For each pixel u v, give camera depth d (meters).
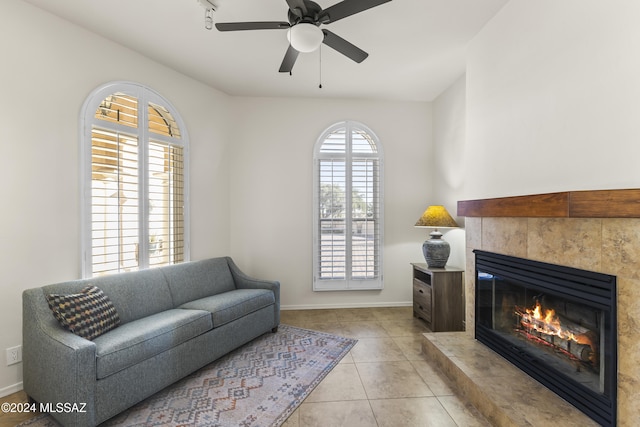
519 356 2.18
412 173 4.32
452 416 1.94
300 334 3.32
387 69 3.36
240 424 1.89
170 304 2.86
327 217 4.22
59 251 2.43
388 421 1.90
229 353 2.86
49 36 2.38
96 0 2.24
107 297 2.33
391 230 4.29
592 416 1.62
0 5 2.14
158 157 3.20
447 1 2.25
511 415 1.67
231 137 4.13
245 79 3.62
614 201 1.42
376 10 2.35
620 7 1.46
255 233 4.17
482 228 2.63
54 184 2.40
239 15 2.44
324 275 4.21
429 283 3.66
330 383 2.34
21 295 2.24
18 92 2.22
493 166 2.46
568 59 1.75
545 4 1.91
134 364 2.00
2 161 2.16
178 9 2.36
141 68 3.04
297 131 4.21
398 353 2.85
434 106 4.27
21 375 2.24
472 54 2.77
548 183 1.90
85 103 2.58
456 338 2.77
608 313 1.54
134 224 2.96
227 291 3.46
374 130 4.29
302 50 1.99
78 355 1.72
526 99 2.08
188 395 2.20
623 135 1.45
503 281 2.44
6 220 2.17
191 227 3.58
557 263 1.86
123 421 1.92
